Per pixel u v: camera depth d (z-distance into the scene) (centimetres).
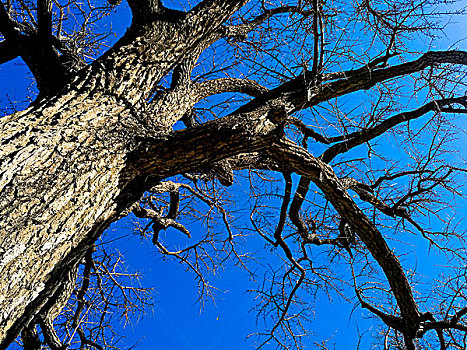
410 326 374
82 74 281
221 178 378
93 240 259
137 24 323
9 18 354
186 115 517
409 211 424
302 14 387
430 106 455
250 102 403
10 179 200
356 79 446
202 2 347
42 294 218
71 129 241
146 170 278
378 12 396
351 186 459
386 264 375
